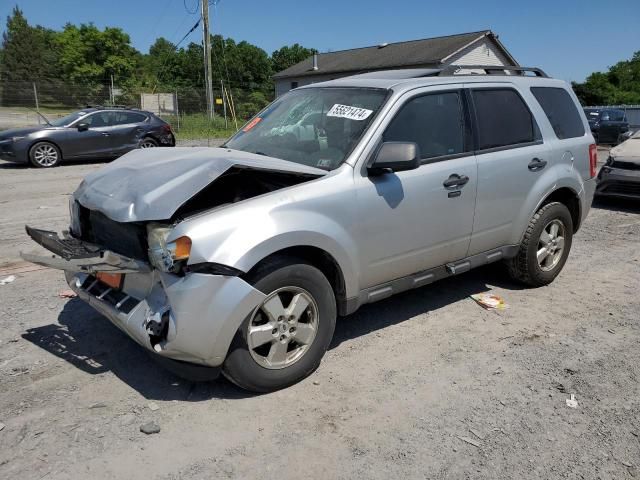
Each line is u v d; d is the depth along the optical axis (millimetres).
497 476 2951
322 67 46031
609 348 4410
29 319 4695
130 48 73562
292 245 3496
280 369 3633
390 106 4180
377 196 3967
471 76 4922
